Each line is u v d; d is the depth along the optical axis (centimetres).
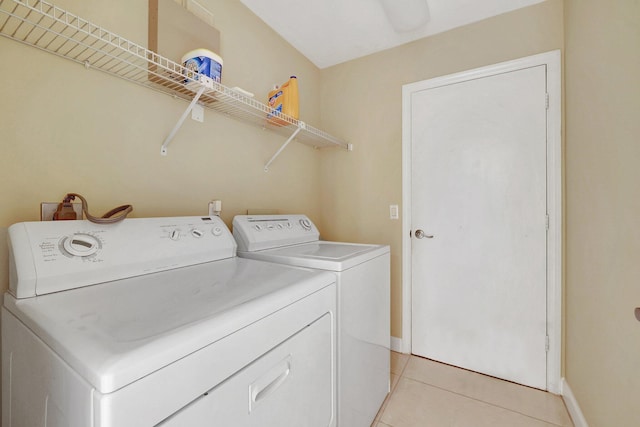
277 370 72
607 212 103
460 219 193
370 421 137
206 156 146
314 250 144
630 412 87
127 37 112
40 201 91
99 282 83
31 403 59
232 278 91
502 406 154
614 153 97
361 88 229
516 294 176
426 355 204
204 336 53
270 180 189
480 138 186
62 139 96
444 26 191
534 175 170
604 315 106
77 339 48
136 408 43
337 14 178
